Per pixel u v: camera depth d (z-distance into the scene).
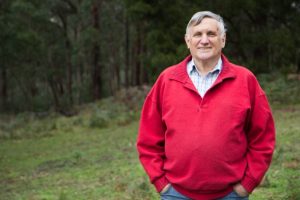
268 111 3.44
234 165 3.35
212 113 3.30
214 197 3.40
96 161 11.35
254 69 21.03
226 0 20.36
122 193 7.66
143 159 3.62
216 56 3.40
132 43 44.12
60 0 38.84
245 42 21.14
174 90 3.42
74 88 44.31
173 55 19.39
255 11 21.31
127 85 44.72
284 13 21.72
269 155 3.43
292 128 12.08
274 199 6.13
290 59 21.03
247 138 3.50
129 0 20.59
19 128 21.09
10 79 48.00
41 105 44.44
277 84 19.28
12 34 32.22
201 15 3.41
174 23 20.45
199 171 3.30
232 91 3.34
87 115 22.50
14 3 31.52
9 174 11.34
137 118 19.50
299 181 6.47
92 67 39.47
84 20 41.44
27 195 8.62
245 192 3.40
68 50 40.09
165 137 3.48
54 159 12.68
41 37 35.12
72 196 7.95
